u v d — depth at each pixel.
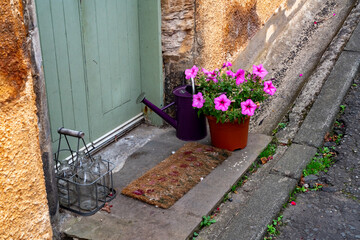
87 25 3.66
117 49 4.08
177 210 3.17
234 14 5.16
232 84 3.98
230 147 3.98
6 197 1.96
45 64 3.29
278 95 5.15
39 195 2.17
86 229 2.96
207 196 3.34
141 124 4.62
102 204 3.20
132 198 3.31
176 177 3.56
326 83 5.08
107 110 4.10
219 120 3.82
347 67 5.31
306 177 3.76
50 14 3.26
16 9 1.93
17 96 1.97
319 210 3.38
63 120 3.57
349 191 3.58
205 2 4.45
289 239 3.08
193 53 4.40
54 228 2.92
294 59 5.96
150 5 4.19
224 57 5.11
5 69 1.91
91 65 3.79
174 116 4.57
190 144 4.12
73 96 3.64
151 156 3.96
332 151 4.12
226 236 3.04
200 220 3.08
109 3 3.87
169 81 4.50
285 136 4.36
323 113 4.59
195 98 3.78
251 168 3.87
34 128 2.11
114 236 2.90
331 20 6.84
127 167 3.79
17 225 2.04
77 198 3.15
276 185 3.60
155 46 4.32
